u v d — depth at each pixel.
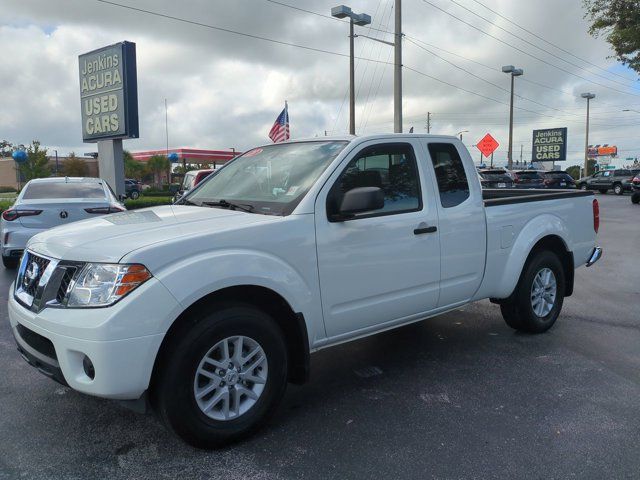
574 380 4.32
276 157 4.37
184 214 3.73
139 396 3.00
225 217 3.56
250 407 3.35
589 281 8.15
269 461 3.13
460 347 5.14
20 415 3.70
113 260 2.93
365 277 3.89
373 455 3.19
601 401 3.92
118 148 19.23
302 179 3.85
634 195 25.61
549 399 3.96
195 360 3.07
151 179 65.50
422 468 3.05
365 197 3.50
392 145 4.22
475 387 4.19
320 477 2.96
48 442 3.34
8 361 4.71
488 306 6.67
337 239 3.71
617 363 4.69
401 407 3.85
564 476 2.97
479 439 3.38
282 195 3.83
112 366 2.83
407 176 4.27
